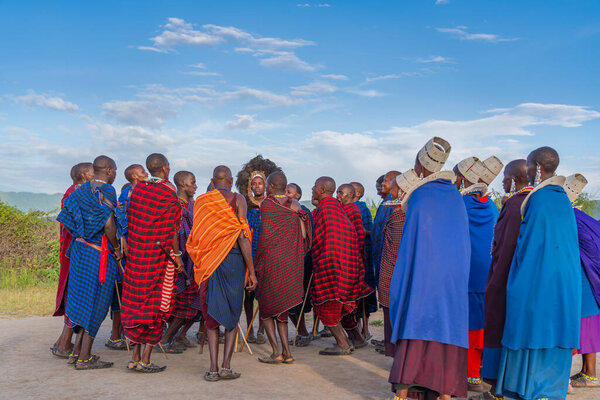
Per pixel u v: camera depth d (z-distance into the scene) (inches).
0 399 185.8
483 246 210.7
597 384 211.0
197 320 289.7
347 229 255.9
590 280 199.3
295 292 241.6
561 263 168.9
